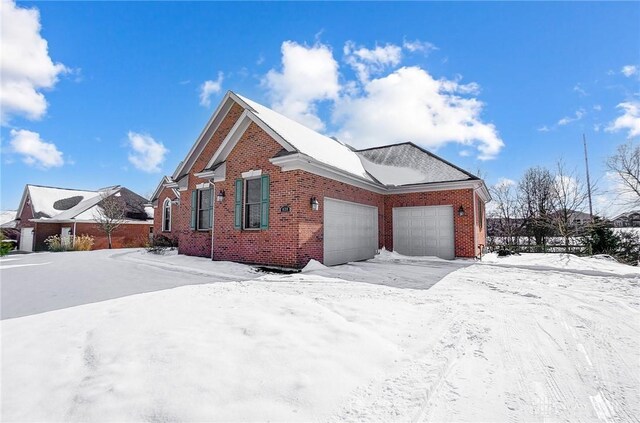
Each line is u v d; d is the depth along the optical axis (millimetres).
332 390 2963
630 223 22922
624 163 23281
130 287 7980
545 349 4113
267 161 11664
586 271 10922
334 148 16531
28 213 32875
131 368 3326
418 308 5977
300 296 6836
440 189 15742
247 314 5199
